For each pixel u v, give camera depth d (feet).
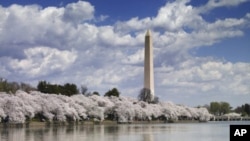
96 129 442.91
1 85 635.66
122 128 479.82
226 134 384.06
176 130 450.30
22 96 531.09
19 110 486.38
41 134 339.77
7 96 499.51
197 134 381.60
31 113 506.89
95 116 640.99
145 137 330.95
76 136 328.29
